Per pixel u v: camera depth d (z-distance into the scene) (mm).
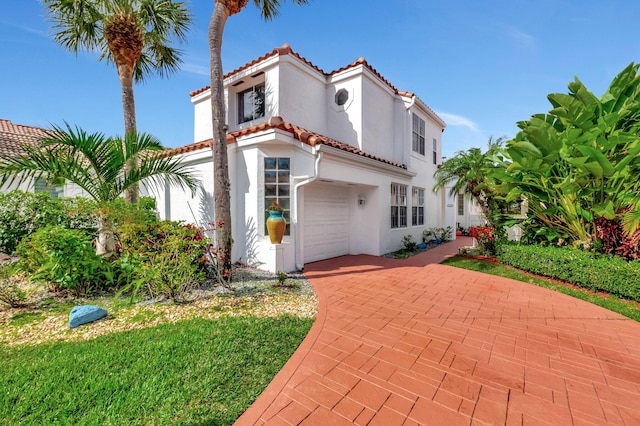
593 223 7973
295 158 8641
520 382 3312
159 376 3229
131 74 9945
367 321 5031
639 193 6988
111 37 9398
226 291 6547
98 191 6836
